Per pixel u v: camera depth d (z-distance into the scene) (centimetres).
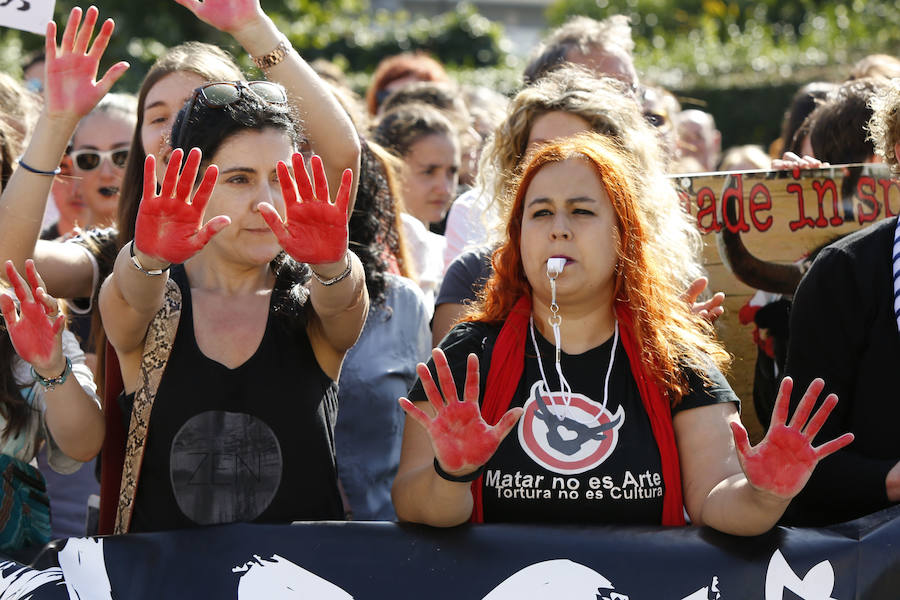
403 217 799
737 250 622
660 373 459
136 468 455
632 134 602
